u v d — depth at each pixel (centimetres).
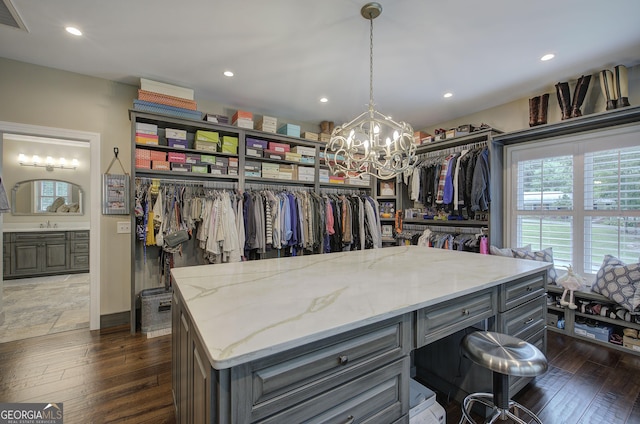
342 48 242
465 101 357
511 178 353
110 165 301
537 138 330
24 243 485
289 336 85
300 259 214
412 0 186
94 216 293
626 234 267
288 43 235
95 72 284
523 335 186
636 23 209
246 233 326
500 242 355
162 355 238
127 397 183
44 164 528
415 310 121
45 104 273
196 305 112
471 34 222
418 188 415
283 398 85
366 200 432
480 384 169
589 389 193
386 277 159
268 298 121
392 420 113
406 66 271
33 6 190
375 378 107
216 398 79
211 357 73
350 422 100
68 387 193
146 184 303
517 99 351
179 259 329
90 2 187
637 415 169
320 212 378
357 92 331
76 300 378
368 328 106
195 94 337
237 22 208
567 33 221
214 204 309
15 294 403
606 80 265
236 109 379
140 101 286
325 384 94
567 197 306
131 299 283
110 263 301
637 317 243
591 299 276
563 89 292
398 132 193
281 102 362
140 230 289
